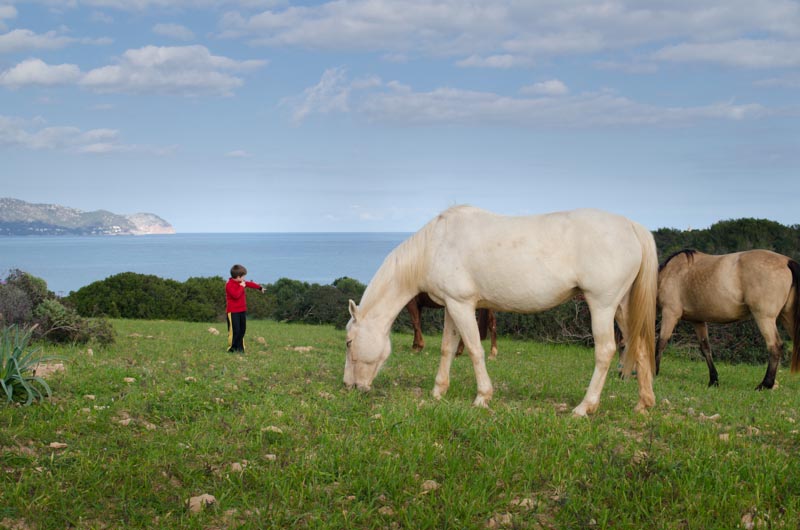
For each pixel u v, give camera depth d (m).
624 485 4.15
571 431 5.46
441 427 5.36
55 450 4.48
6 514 3.50
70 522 3.57
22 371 5.70
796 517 3.74
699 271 9.88
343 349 12.84
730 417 6.43
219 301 26.02
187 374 7.71
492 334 12.54
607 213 6.36
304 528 3.64
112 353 9.77
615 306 6.31
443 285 6.80
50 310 10.58
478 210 6.91
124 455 4.48
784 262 9.12
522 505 3.92
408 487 4.16
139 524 3.61
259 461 4.53
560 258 6.25
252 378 7.61
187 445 4.73
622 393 7.93
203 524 3.64
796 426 6.00
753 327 14.16
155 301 24.41
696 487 4.20
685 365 13.06
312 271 93.12
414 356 11.84
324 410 5.99
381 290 7.26
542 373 9.86
